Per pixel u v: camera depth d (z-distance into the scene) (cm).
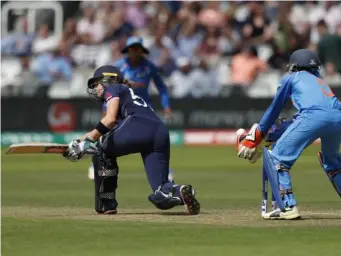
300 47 8212
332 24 8625
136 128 2844
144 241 2189
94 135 2839
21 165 6425
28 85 8444
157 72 4422
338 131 2673
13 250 2059
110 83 2881
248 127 8000
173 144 8131
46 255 1984
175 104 8100
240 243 2148
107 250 2050
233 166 6069
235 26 8588
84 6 9312
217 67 8200
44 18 9300
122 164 6450
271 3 8669
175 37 8494
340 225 2530
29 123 8338
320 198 3722
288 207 2681
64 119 8275
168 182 2875
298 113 2678
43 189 4366
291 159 2669
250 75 8062
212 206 3347
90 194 4066
